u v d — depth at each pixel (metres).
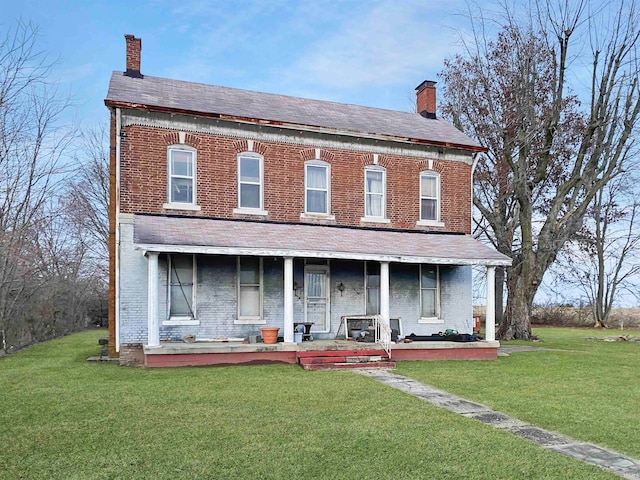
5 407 9.02
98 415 8.48
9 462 6.33
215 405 9.23
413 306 18.69
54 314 30.81
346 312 17.81
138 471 6.03
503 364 15.50
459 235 19.72
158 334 13.90
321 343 15.41
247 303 16.52
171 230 14.69
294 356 14.80
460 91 28.19
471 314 19.38
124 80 17.62
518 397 10.52
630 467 6.47
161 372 12.88
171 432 7.54
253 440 7.19
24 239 22.52
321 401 9.69
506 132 25.47
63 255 30.77
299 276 17.22
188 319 15.70
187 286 15.83
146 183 15.67
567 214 25.55
